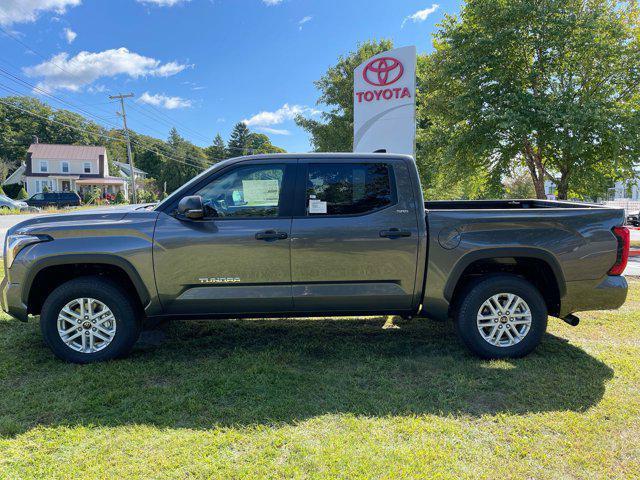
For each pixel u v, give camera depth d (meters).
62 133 78.38
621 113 13.98
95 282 3.78
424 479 2.33
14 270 3.73
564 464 2.48
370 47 30.20
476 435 2.77
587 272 3.88
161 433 2.77
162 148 90.56
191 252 3.72
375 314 4.01
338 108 31.62
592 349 4.25
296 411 3.05
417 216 3.86
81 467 2.43
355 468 2.42
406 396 3.27
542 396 3.28
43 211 27.73
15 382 3.48
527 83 15.66
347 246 3.78
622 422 2.92
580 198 17.09
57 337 3.80
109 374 3.60
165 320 3.91
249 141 101.56
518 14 14.63
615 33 14.45
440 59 17.89
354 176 3.90
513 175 17.88
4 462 2.46
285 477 2.35
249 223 3.78
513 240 3.82
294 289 3.83
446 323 5.14
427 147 19.38
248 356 4.03
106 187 54.72
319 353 4.17
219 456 2.53
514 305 3.94
